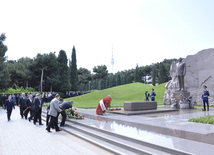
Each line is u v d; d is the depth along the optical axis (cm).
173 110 1302
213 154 366
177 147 417
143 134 563
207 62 1767
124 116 1044
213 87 1700
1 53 2972
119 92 3866
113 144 539
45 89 4681
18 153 511
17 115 1535
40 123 1018
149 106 1323
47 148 555
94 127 704
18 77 4519
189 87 1912
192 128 655
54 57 4569
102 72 6419
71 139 664
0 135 750
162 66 4822
